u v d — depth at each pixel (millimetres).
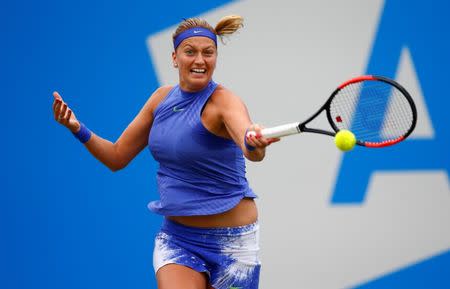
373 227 20547
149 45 20344
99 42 20312
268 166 20562
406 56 20359
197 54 13570
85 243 20266
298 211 20547
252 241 14375
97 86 20297
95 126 20234
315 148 20516
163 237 14453
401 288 20609
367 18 20406
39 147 20328
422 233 20578
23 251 20234
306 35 20469
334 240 20547
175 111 13836
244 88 20531
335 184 20547
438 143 20453
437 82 20375
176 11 20359
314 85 20484
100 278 20281
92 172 20312
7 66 20297
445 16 20375
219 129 13469
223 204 13859
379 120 15602
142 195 20328
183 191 13906
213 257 14086
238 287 14305
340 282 20578
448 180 20531
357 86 20234
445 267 20562
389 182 20500
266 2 20500
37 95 20328
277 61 20531
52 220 20281
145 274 20312
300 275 20578
